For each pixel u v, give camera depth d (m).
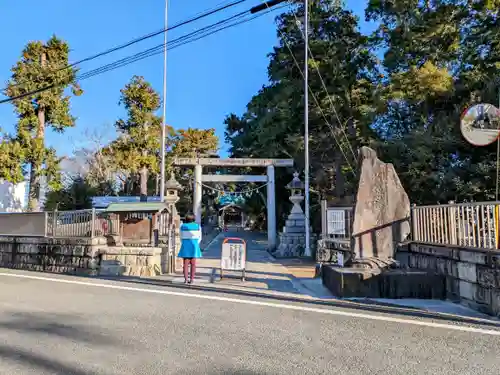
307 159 18.08
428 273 7.39
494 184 13.05
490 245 6.15
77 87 21.05
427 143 14.48
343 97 21.69
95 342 4.41
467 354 4.15
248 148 31.84
